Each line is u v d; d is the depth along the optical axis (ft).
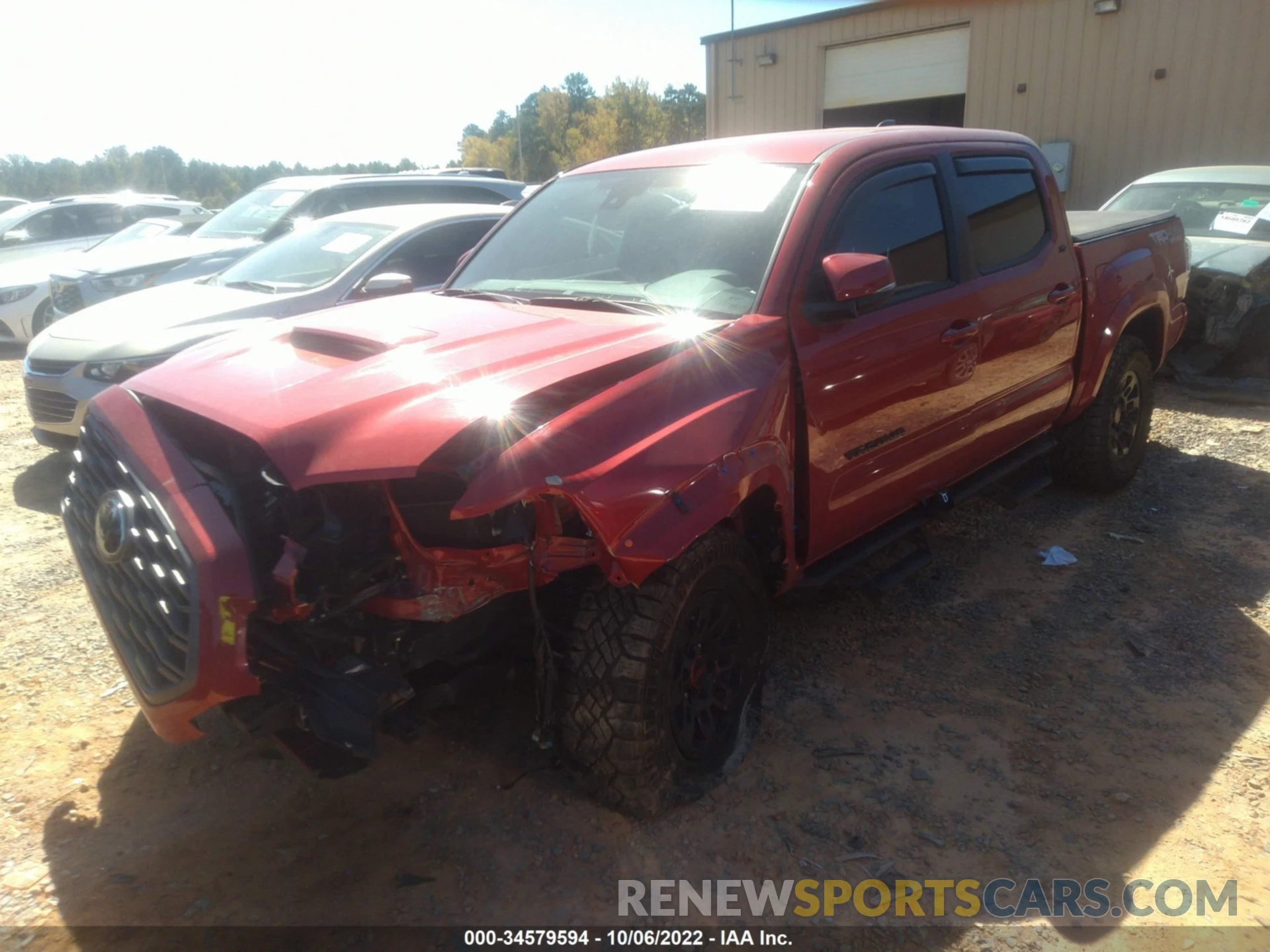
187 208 51.47
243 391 8.75
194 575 7.63
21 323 38.19
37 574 15.31
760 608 10.34
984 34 48.83
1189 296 25.29
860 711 11.41
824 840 9.27
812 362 10.46
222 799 10.00
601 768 9.07
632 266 11.71
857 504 11.64
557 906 8.50
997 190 14.07
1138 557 15.56
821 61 55.36
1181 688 11.78
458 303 11.46
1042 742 10.75
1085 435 17.15
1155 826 9.39
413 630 8.65
